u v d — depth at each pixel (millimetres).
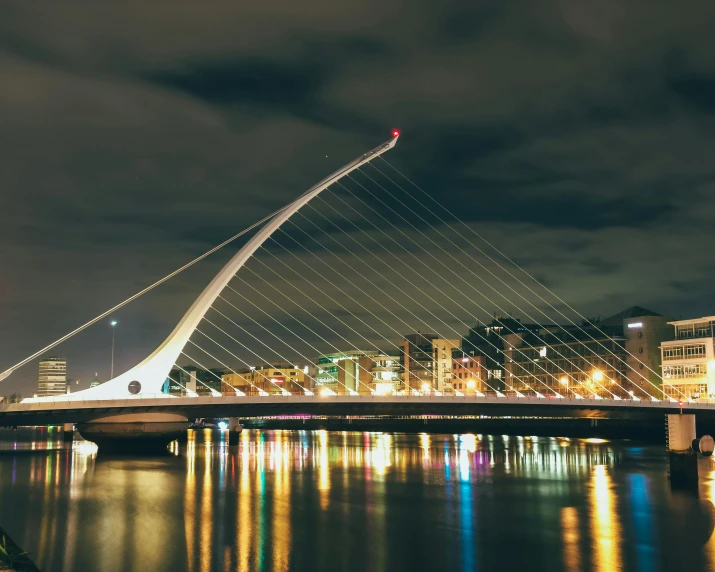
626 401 99188
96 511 43375
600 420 115438
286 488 53406
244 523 39250
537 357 178500
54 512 43125
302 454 87188
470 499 47625
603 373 156500
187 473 64438
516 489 52375
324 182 96562
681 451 52781
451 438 126438
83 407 82562
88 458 83062
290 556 31766
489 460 76625
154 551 32688
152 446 88062
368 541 34688
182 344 89250
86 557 31609
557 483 55750
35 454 92438
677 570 29703
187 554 32156
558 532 36750
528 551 32688
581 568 29969
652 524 38844
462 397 93062
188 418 90375
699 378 130750
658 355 150625
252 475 62344
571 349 167750
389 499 47719
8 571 27625
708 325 133125
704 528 37750
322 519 40406
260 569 29672
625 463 72188
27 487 54688
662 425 104625
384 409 93875
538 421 126875
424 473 63375
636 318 154250
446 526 38344
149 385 87250
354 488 53250
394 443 110500
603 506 44594
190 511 43219
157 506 45094
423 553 32312
